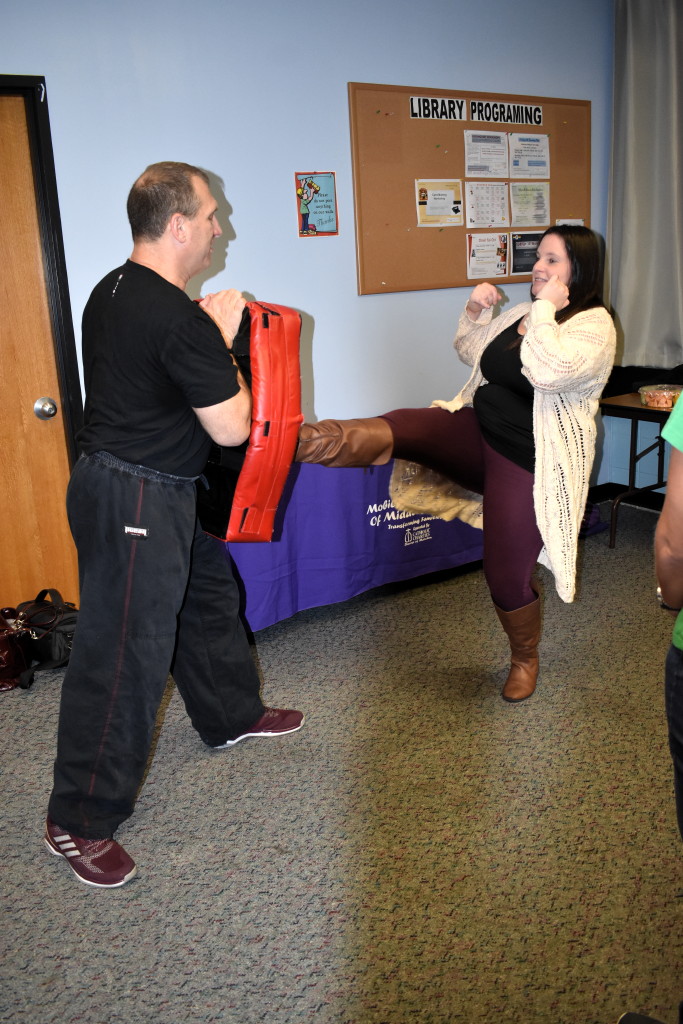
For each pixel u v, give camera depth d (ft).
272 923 5.57
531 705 8.16
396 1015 4.81
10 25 8.09
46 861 6.28
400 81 10.67
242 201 9.69
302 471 9.77
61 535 9.91
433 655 9.34
